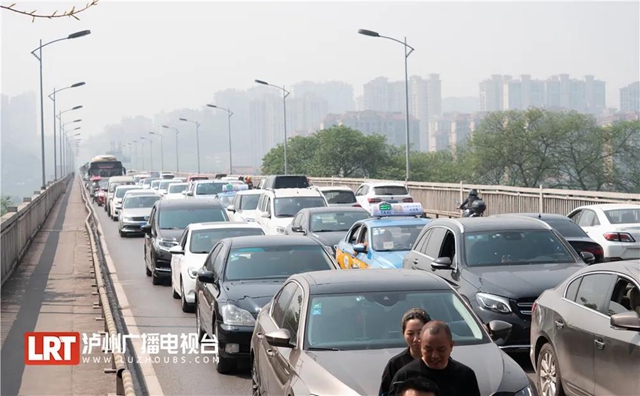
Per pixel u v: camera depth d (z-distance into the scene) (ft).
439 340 27.58
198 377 57.88
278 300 46.60
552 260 61.98
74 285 105.70
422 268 68.08
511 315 55.11
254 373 47.93
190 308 85.40
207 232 89.97
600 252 84.48
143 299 95.09
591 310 43.78
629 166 367.25
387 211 107.96
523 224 65.46
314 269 63.62
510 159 374.43
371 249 81.76
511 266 60.85
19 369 61.57
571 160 371.97
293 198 135.74
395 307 40.52
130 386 44.32
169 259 105.81
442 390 27.76
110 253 148.15
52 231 199.62
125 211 183.52
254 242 65.98
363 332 39.14
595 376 42.47
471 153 395.55
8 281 109.50
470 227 65.16
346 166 505.25
